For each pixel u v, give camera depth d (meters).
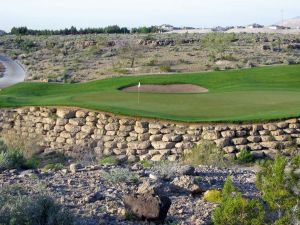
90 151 26.69
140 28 174.75
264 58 74.25
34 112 30.39
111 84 44.28
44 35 155.25
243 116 26.42
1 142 19.23
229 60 71.94
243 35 124.25
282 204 9.16
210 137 24.70
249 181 13.41
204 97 33.97
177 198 11.14
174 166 14.62
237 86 41.91
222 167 17.75
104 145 26.83
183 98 33.53
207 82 45.00
